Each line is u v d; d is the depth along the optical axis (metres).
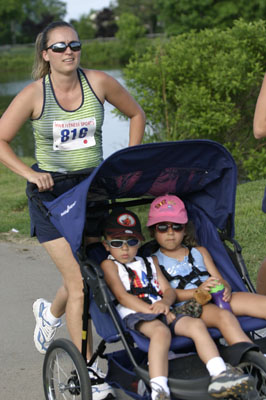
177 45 11.85
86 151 3.86
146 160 3.50
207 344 3.14
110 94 3.92
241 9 33.22
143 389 3.25
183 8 34.12
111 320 3.33
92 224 3.82
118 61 60.19
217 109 10.95
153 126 11.71
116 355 3.43
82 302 3.81
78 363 3.37
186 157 3.62
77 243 3.38
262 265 4.37
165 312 3.40
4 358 4.55
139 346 3.19
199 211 4.05
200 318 3.43
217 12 33.84
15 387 4.13
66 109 3.74
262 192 8.37
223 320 3.31
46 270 6.45
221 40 11.76
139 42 59.28
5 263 6.71
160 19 35.81
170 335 3.22
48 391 3.74
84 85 3.78
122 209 3.74
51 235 3.76
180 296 3.73
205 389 2.98
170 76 11.34
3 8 95.12
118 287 3.56
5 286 6.04
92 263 3.37
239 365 3.10
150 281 3.70
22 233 7.78
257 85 11.33
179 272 3.85
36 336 4.36
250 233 6.64
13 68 67.56
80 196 3.33
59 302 4.12
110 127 15.41
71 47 3.61
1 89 37.12
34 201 3.70
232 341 3.23
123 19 62.56
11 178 11.32
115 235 3.63
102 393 3.76
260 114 3.82
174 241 3.86
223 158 3.67
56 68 3.65
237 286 3.82
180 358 3.26
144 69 11.34
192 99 10.69
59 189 3.85
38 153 3.90
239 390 2.89
